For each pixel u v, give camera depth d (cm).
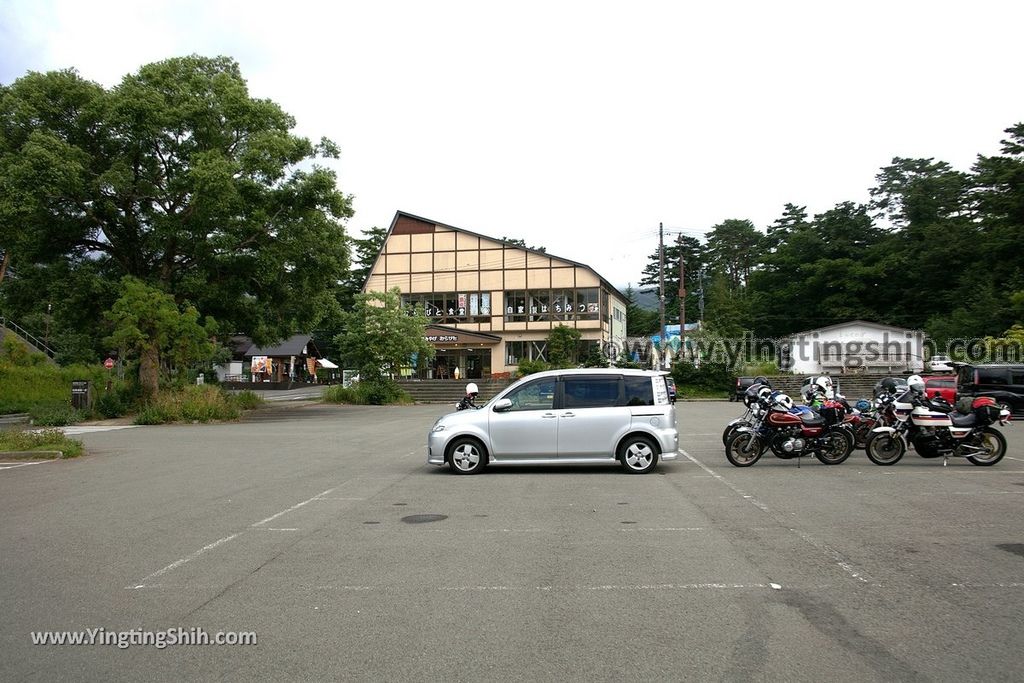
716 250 8469
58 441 1686
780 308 6669
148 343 2688
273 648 492
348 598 595
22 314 2966
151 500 1053
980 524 847
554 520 884
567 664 458
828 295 6419
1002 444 1340
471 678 439
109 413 2850
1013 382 2395
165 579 655
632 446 1266
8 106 2661
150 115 2662
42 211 2534
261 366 6750
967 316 4709
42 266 2827
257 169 2866
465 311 5272
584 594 597
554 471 1312
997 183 4850
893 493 1054
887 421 1384
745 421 1389
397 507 977
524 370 4588
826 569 664
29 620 554
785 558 702
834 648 480
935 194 6312
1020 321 4178
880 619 534
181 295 2973
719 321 6156
